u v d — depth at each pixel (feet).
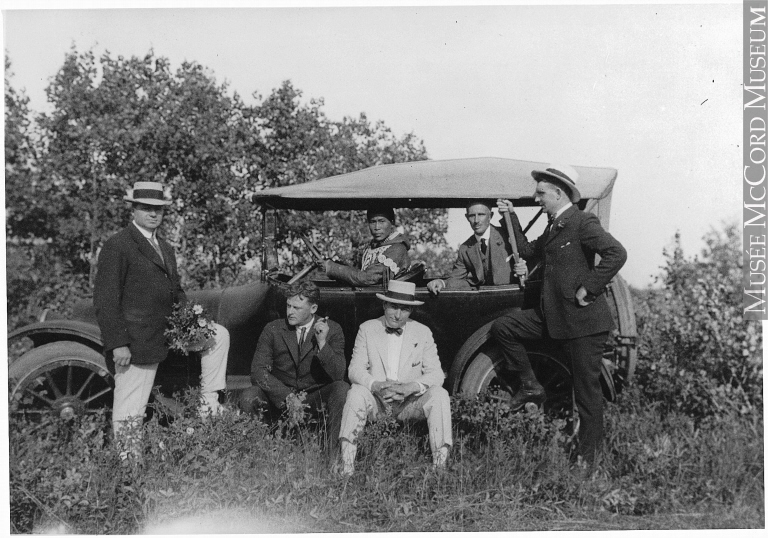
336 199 15.39
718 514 11.75
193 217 19.89
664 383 16.21
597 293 12.73
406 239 15.29
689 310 17.39
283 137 20.29
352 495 11.64
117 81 19.47
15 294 19.70
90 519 11.34
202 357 14.10
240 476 11.68
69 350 13.93
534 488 11.80
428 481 11.93
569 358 13.25
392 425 12.65
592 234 12.87
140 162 19.71
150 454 12.12
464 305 14.25
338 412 12.97
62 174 19.57
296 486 11.44
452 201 15.58
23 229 19.83
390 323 13.38
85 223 19.61
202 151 19.24
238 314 15.12
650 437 13.76
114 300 12.93
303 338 13.83
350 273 14.28
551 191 13.47
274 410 13.94
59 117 19.34
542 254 13.85
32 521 11.27
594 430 12.98
